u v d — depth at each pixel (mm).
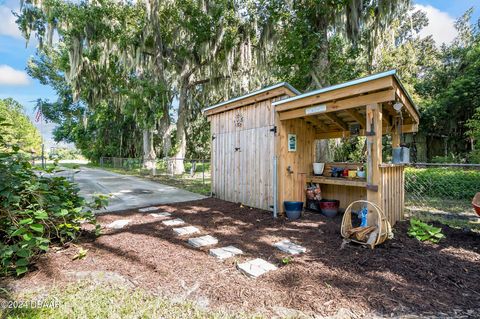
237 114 5961
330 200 4938
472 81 10992
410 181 7883
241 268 2555
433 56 14242
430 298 2029
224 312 1867
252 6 10500
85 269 2539
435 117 12281
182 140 14070
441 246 3107
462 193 6875
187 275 2434
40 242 2506
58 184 3174
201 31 11297
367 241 3072
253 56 12492
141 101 11930
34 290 2152
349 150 11516
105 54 11758
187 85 14008
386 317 1810
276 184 4758
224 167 6422
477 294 2094
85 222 4129
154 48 12430
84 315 1825
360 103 3561
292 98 4344
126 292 2131
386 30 9523
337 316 1822
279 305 1959
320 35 8500
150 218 4578
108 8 10867
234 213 4949
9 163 2641
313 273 2445
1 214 2611
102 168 19688
